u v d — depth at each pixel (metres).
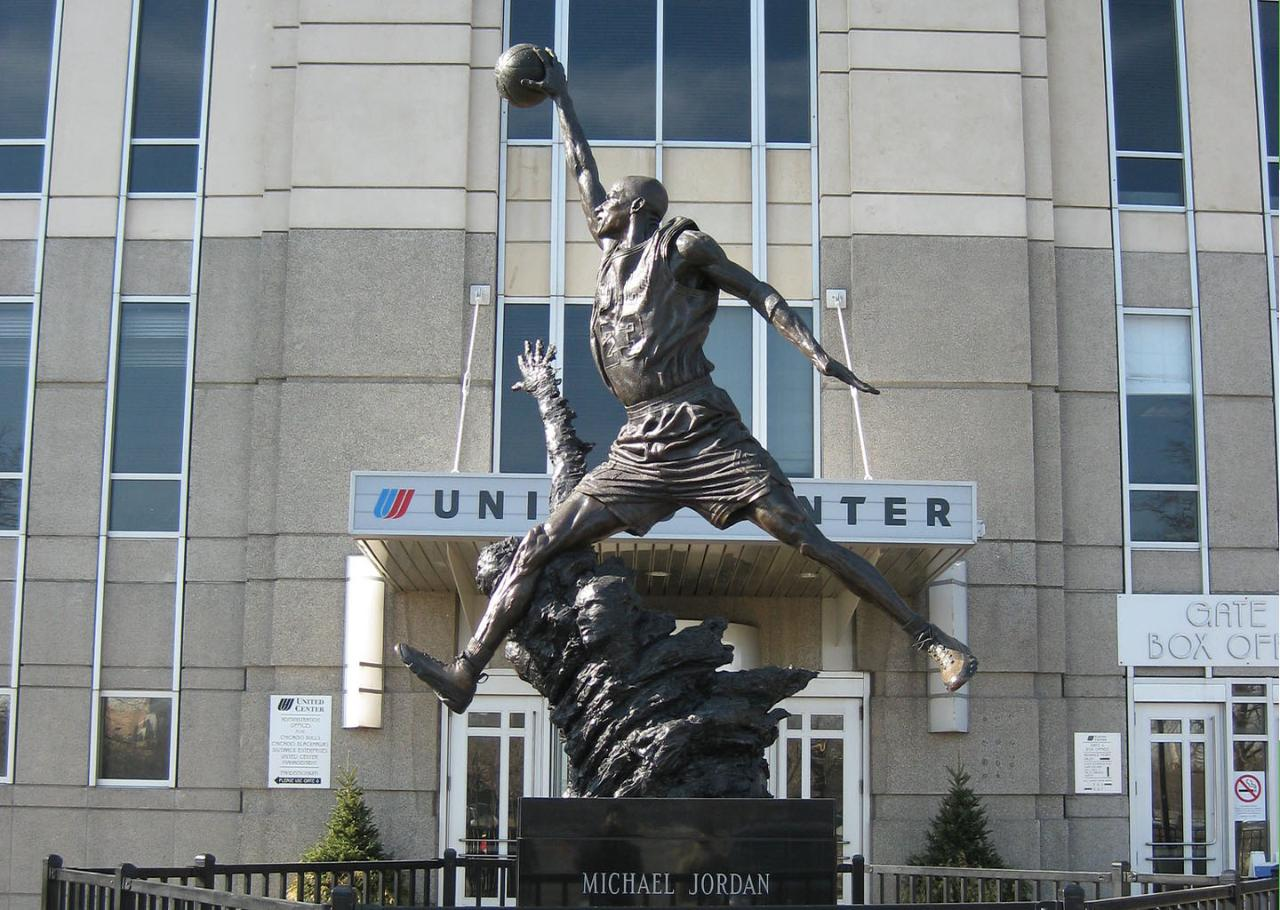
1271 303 18.06
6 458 17.47
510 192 17.69
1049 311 17.62
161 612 17.12
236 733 16.89
